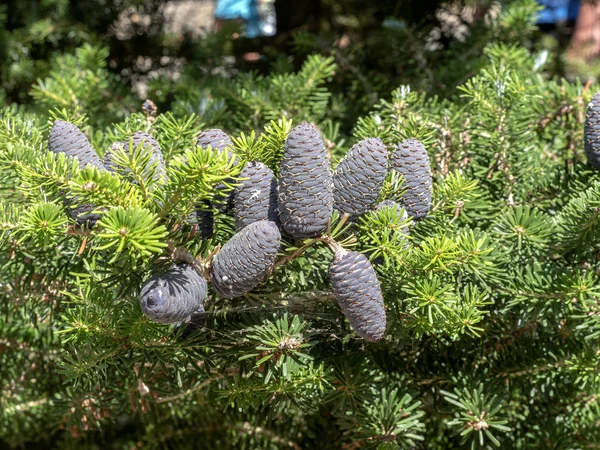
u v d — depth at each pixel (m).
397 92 0.51
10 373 0.56
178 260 0.33
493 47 0.66
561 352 0.46
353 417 0.42
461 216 0.46
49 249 0.43
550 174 0.50
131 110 0.71
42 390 0.57
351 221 0.36
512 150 0.49
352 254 0.32
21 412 0.58
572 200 0.42
